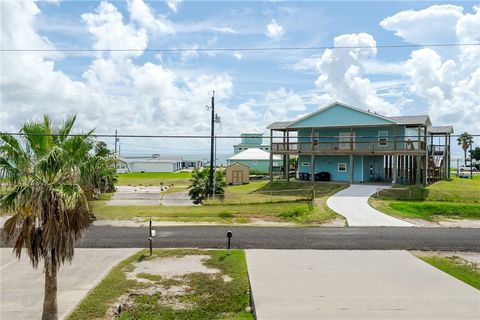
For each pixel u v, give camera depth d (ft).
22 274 40.22
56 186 29.50
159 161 266.36
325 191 96.89
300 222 64.64
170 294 35.32
